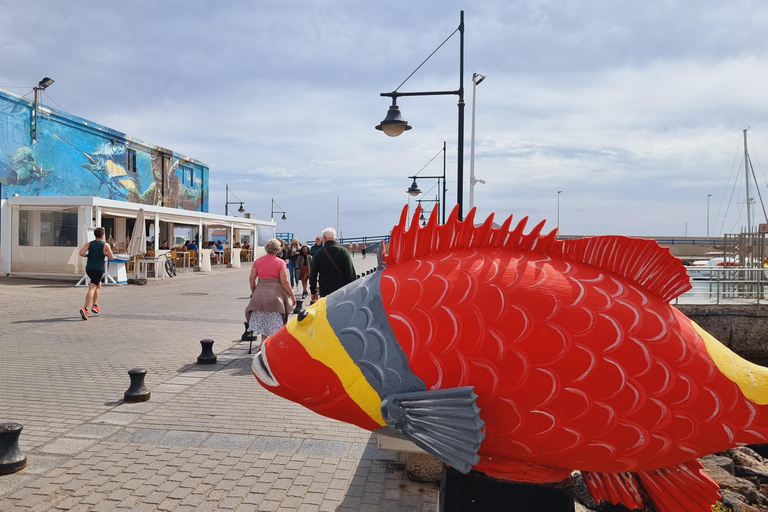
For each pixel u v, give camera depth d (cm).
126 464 429
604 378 213
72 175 2406
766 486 506
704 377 214
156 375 700
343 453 457
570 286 226
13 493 378
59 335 959
